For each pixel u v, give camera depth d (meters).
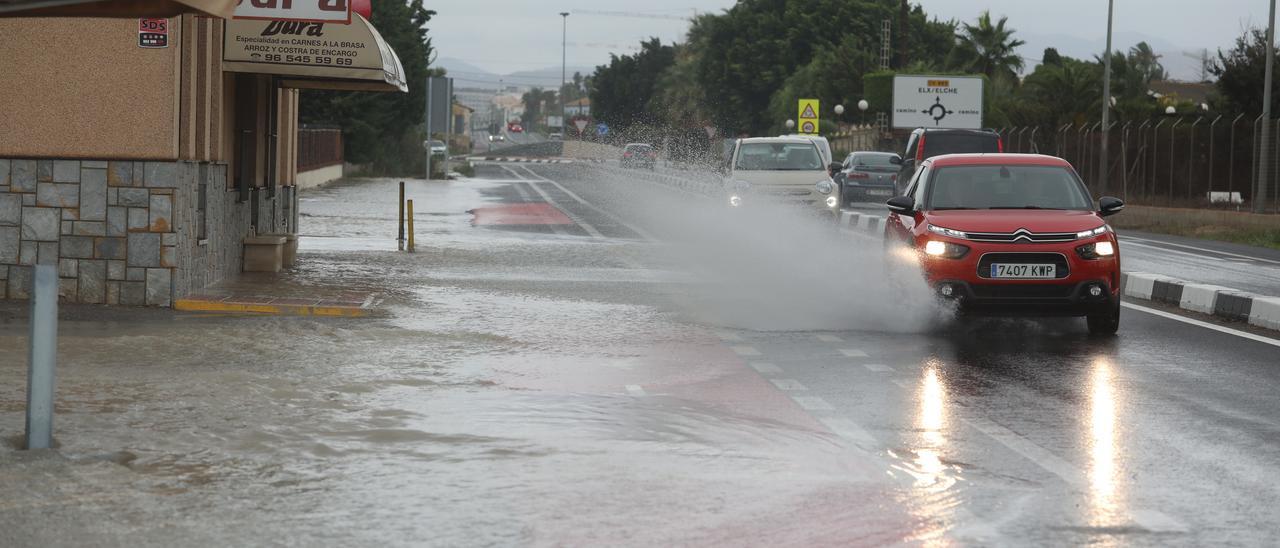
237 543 7.04
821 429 10.24
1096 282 15.82
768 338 15.35
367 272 22.12
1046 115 65.56
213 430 9.68
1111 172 53.25
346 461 8.87
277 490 8.11
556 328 15.92
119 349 13.30
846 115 102.81
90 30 16.20
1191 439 9.98
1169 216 45.12
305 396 11.11
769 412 10.91
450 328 15.70
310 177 58.88
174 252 16.56
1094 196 53.91
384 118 75.19
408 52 77.81
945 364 13.57
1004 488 8.44
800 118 74.62
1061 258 15.83
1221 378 12.86
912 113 76.50
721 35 125.75
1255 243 36.28
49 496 7.86
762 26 122.38
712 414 10.77
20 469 8.42
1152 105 64.31
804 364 13.48
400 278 21.28
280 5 16.34
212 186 18.75
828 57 105.38
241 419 10.09
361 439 9.53
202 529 7.28
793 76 111.81
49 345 8.95
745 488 8.35
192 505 7.75
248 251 21.28
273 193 22.72
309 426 9.91
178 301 16.62
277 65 18.94
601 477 8.56
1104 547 7.18
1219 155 49.25
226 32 18.81
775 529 7.47
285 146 24.17
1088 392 12.01
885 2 119.88
